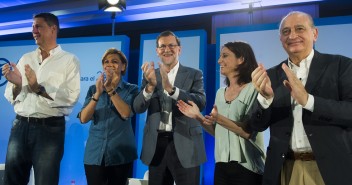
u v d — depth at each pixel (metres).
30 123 2.14
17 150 2.13
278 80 1.62
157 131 2.04
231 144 1.81
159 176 2.01
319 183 1.40
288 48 1.55
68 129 3.74
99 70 3.79
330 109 1.32
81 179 3.61
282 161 1.45
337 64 1.46
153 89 2.00
